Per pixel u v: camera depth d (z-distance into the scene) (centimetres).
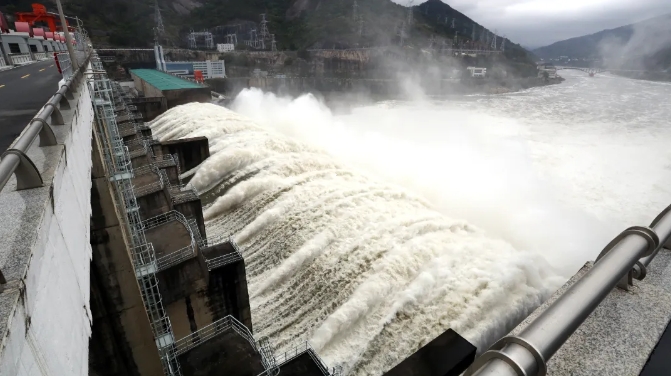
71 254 568
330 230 2167
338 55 14800
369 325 1739
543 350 268
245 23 17312
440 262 1931
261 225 2392
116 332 1534
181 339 1485
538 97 9250
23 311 331
